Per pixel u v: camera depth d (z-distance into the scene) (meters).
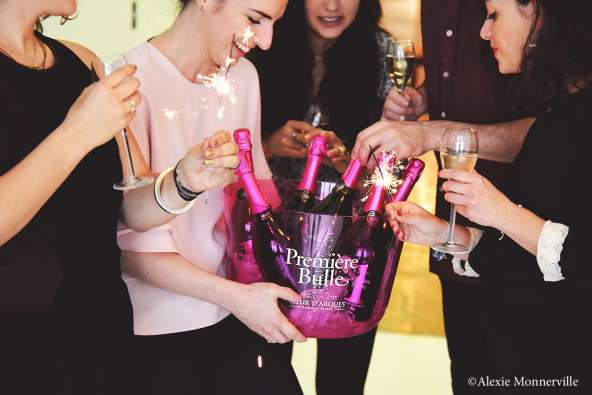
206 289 1.79
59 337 1.53
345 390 2.96
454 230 2.10
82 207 1.59
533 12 2.06
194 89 1.93
